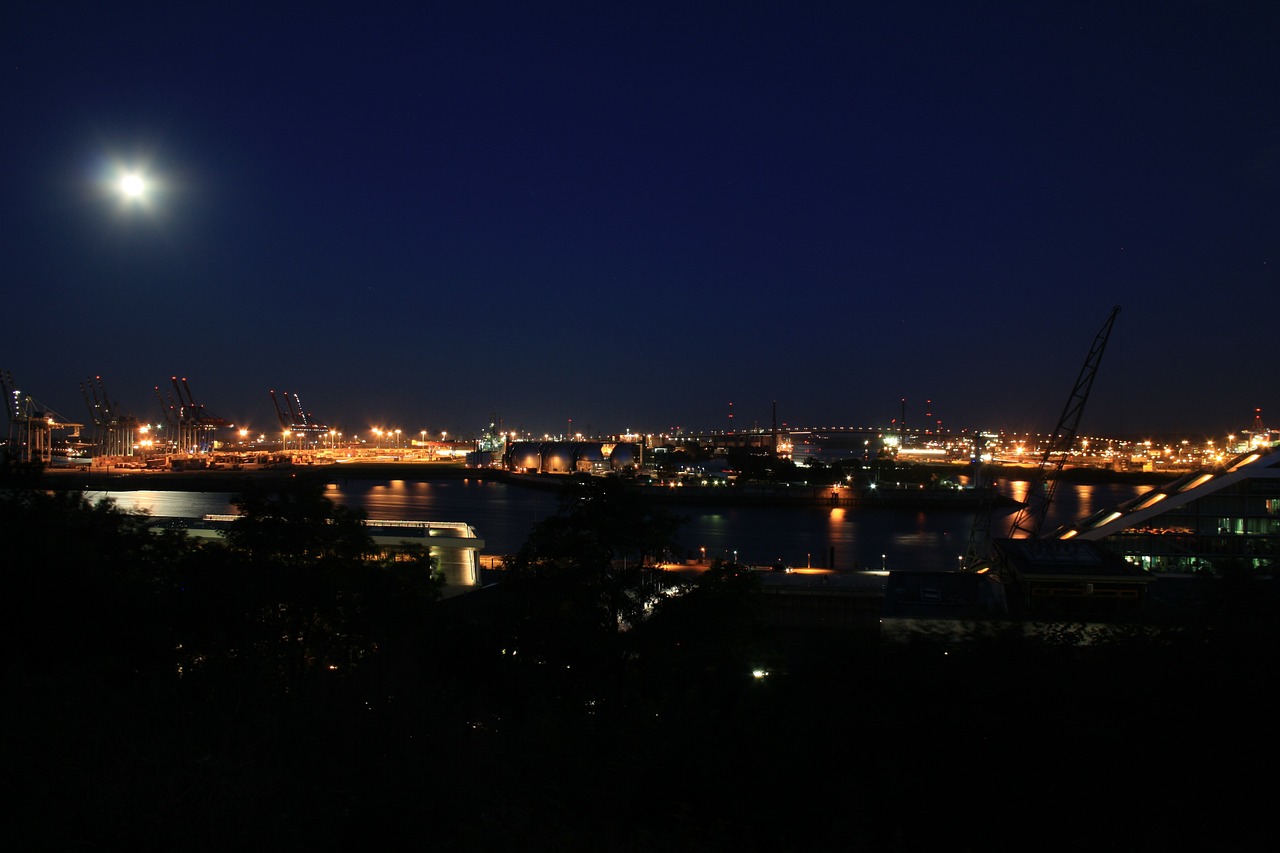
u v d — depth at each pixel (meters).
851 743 12.16
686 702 12.86
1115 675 12.59
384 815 10.34
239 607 25.44
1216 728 11.48
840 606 65.88
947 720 12.07
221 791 9.21
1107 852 10.36
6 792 9.14
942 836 11.02
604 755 11.80
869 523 167.12
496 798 10.61
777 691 13.90
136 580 24.44
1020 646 13.41
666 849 9.59
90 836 8.73
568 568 26.69
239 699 11.73
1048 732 11.64
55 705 10.77
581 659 23.41
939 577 45.66
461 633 22.94
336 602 29.30
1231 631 13.51
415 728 12.18
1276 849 9.95
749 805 11.25
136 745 10.19
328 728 11.87
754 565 91.38
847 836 10.60
